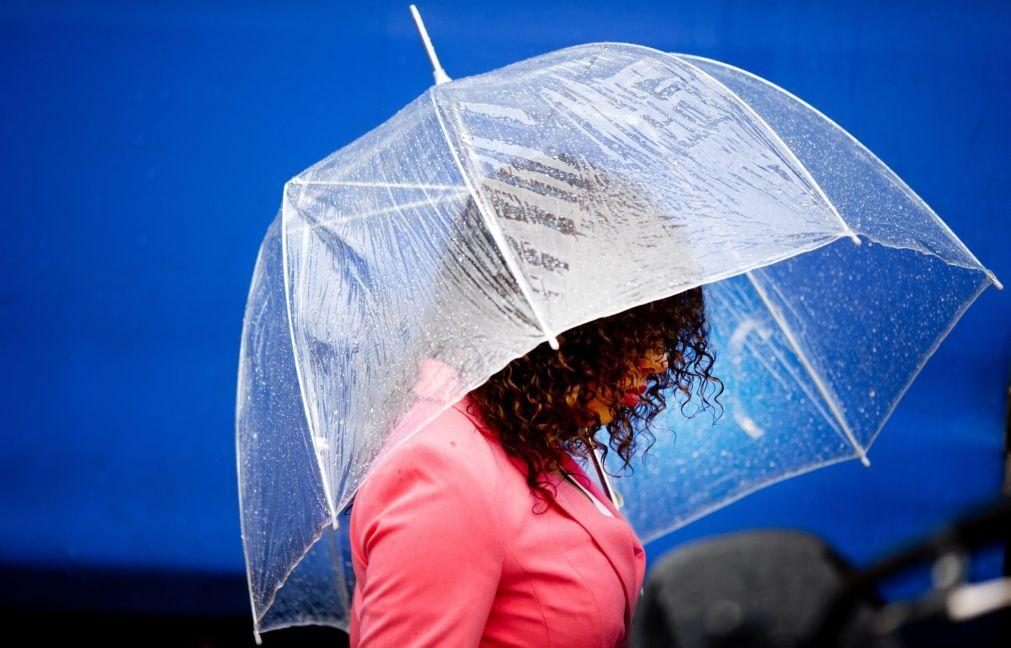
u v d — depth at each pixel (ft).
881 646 6.47
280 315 17.12
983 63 31.37
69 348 33.78
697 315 17.34
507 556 15.26
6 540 34.01
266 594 16.94
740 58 32.30
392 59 32.73
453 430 15.51
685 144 16.53
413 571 14.75
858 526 32.78
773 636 6.65
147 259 33.50
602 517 16.48
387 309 15.78
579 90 17.24
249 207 33.32
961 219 31.83
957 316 18.90
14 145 33.22
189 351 33.73
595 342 15.62
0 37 32.73
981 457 31.96
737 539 7.35
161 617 34.14
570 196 15.60
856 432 20.79
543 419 15.66
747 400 21.25
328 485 15.52
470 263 15.30
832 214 16.07
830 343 20.62
